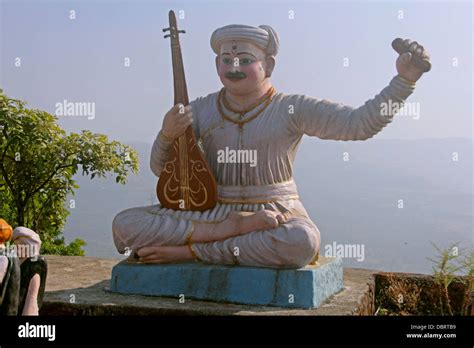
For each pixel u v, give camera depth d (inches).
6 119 363.9
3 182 400.5
